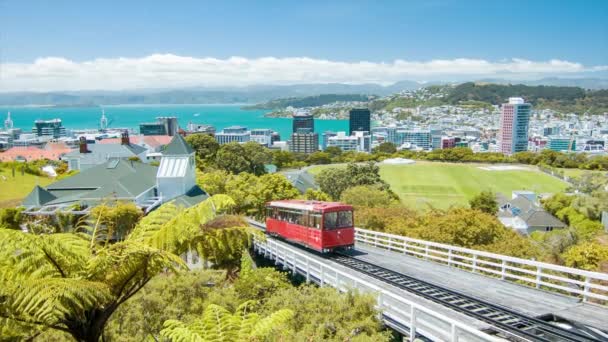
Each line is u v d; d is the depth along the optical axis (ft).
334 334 46.11
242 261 78.84
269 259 99.35
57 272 27.20
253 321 30.53
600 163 467.11
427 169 451.53
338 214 90.38
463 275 70.85
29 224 40.16
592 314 50.60
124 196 134.82
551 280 82.07
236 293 65.05
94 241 34.09
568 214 265.54
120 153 282.36
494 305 53.31
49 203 133.59
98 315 29.04
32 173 275.39
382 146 650.84
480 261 71.87
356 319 47.50
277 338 39.50
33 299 23.12
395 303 56.18
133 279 30.50
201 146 313.94
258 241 102.06
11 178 249.96
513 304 54.70
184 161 151.64
